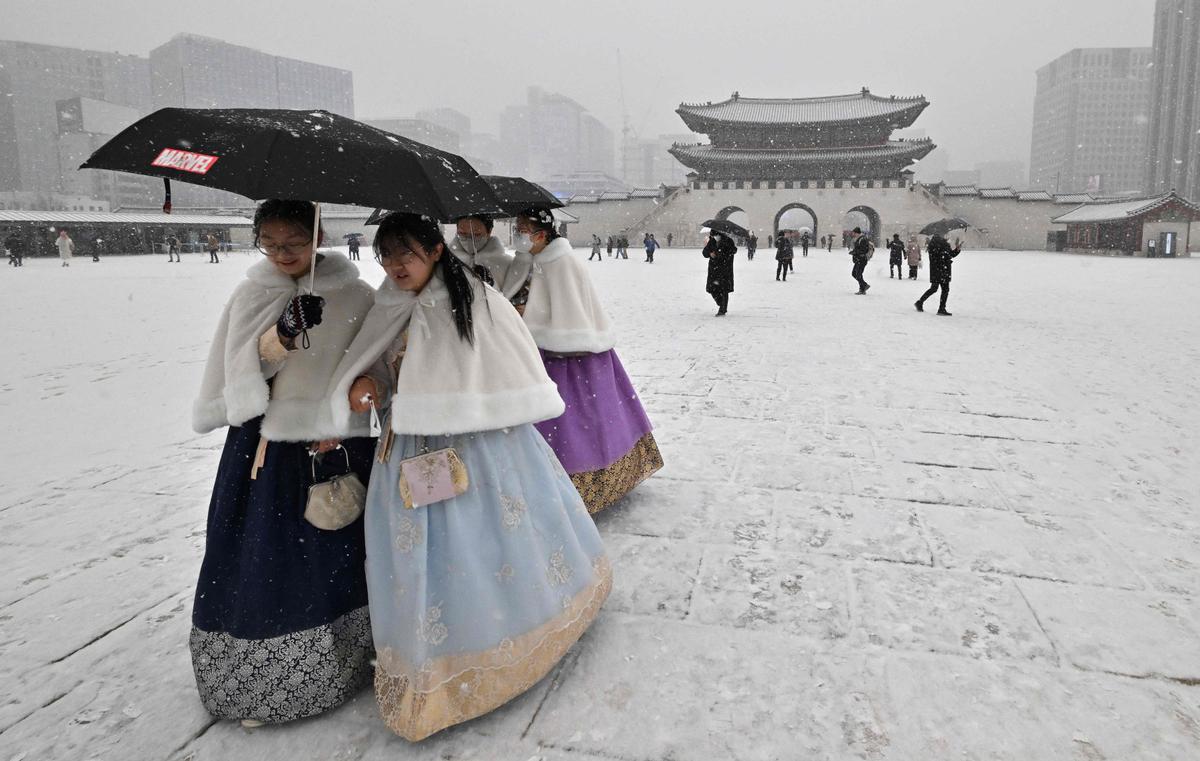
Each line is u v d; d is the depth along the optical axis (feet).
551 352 11.34
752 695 7.28
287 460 6.71
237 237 157.58
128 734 6.80
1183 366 24.12
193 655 6.86
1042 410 18.31
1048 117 612.70
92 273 81.97
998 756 6.43
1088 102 561.43
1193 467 13.93
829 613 8.79
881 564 10.06
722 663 7.81
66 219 129.59
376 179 5.78
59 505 12.44
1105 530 11.09
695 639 8.27
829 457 14.66
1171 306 43.96
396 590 6.68
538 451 7.73
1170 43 311.88
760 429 16.71
